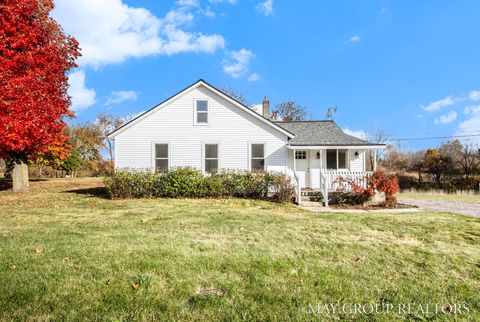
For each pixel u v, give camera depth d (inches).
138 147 649.6
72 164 1206.9
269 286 151.4
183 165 651.5
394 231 276.7
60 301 132.1
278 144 658.2
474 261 193.2
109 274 162.7
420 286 155.8
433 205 536.7
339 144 626.5
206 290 146.8
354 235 259.9
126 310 125.8
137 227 291.9
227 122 659.4
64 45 648.4
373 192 512.1
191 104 659.4
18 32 543.5
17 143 516.4
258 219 336.8
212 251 206.5
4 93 475.8
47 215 366.9
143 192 555.8
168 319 119.5
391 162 1800.0
